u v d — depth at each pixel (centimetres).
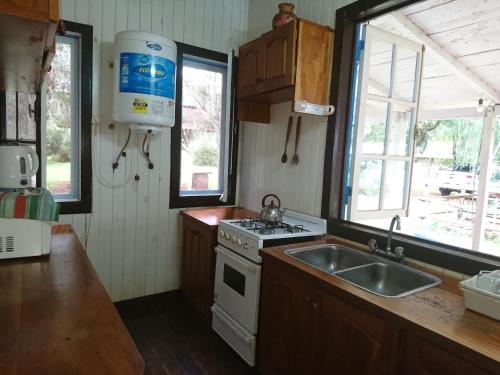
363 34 221
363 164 234
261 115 284
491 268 145
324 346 152
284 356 179
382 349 125
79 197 257
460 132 391
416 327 110
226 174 308
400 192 250
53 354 81
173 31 279
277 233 208
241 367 209
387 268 177
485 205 339
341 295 139
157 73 230
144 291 293
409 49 240
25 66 136
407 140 250
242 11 313
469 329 107
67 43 246
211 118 316
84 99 247
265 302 193
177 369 205
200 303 269
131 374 75
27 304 108
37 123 236
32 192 170
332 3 225
